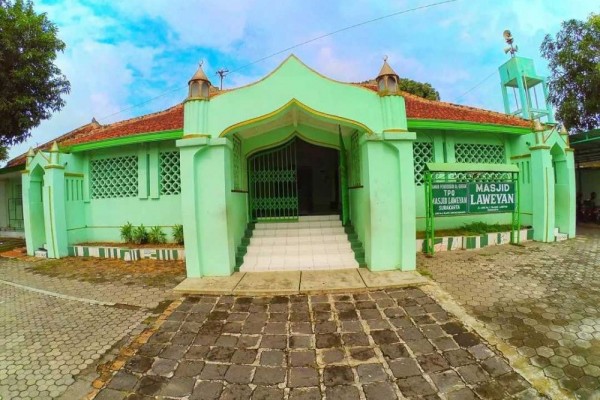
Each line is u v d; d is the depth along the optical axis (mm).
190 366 3141
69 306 4828
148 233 8141
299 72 5594
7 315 4531
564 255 6734
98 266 7195
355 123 5641
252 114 5625
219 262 5797
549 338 3449
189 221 5684
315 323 3986
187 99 5656
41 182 9148
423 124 7465
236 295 4996
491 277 5449
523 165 8555
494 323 3824
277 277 5652
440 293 4801
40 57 9680
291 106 5641
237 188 7035
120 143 7828
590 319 3848
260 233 7414
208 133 5691
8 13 9039
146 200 8320
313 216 8016
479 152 8680
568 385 2705
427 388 2721
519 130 8289
